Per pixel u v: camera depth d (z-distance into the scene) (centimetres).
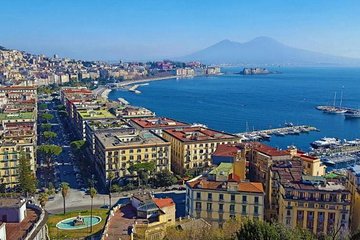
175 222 13700
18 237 8256
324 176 17562
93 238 14925
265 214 16662
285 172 16750
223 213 15350
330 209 14238
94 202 19638
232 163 18538
